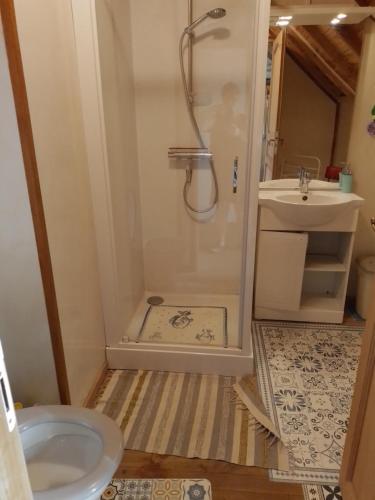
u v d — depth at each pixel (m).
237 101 2.33
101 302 1.98
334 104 2.39
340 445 1.57
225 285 2.70
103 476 0.98
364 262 2.54
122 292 2.14
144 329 2.27
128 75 2.23
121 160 2.11
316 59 2.30
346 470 1.26
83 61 1.62
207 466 1.48
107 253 1.89
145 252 2.70
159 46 2.27
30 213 1.32
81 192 1.69
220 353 1.99
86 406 1.77
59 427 1.21
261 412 1.73
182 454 1.54
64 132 1.51
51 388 1.57
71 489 0.94
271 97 2.34
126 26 2.15
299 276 2.38
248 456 1.52
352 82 2.34
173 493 1.38
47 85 1.37
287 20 2.25
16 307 1.45
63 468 1.17
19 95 1.18
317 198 2.44
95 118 1.69
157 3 2.20
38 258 1.37
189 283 2.73
